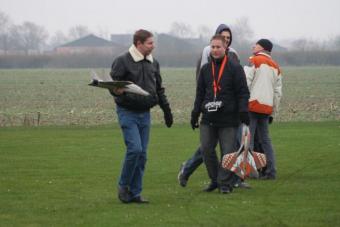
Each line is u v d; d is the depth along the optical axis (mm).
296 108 62594
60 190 22750
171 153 31719
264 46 25797
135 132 20391
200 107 22141
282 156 30500
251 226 17609
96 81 19719
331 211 19344
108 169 27234
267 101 25188
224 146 21781
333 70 185000
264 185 23703
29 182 24250
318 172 26344
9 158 30312
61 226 17641
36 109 67438
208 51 23297
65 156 30938
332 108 62156
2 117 56719
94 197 21547
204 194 22078
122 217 18672
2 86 120312
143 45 20609
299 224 17797
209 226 17625
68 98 84875
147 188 23234
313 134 38750
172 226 17625
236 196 21656
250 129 25281
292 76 147250
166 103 21422
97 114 59938
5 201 20859
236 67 21625
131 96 20141
